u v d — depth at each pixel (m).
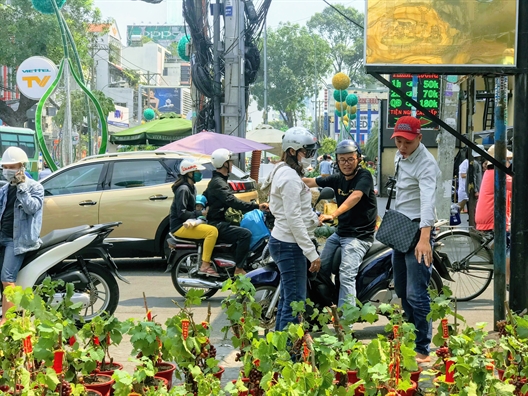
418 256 5.29
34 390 3.56
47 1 19.27
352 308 4.33
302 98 78.69
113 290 7.27
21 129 28.67
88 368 4.07
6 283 6.80
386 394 3.50
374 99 85.81
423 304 5.44
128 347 6.24
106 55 72.31
